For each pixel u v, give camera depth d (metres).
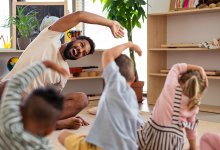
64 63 2.56
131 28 4.32
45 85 2.46
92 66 4.41
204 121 3.10
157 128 1.92
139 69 4.71
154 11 4.41
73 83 4.37
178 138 1.91
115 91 1.53
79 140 1.67
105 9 4.43
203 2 3.82
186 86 1.88
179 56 4.26
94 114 3.44
